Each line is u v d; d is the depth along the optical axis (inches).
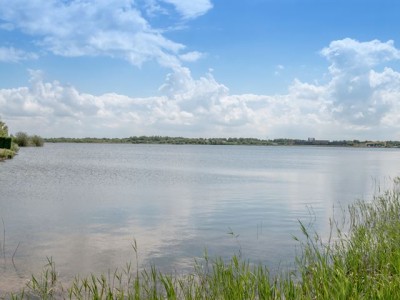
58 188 1321.4
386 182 1713.8
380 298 286.2
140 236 653.9
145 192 1269.7
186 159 4013.3
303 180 1813.5
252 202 1075.9
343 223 748.6
